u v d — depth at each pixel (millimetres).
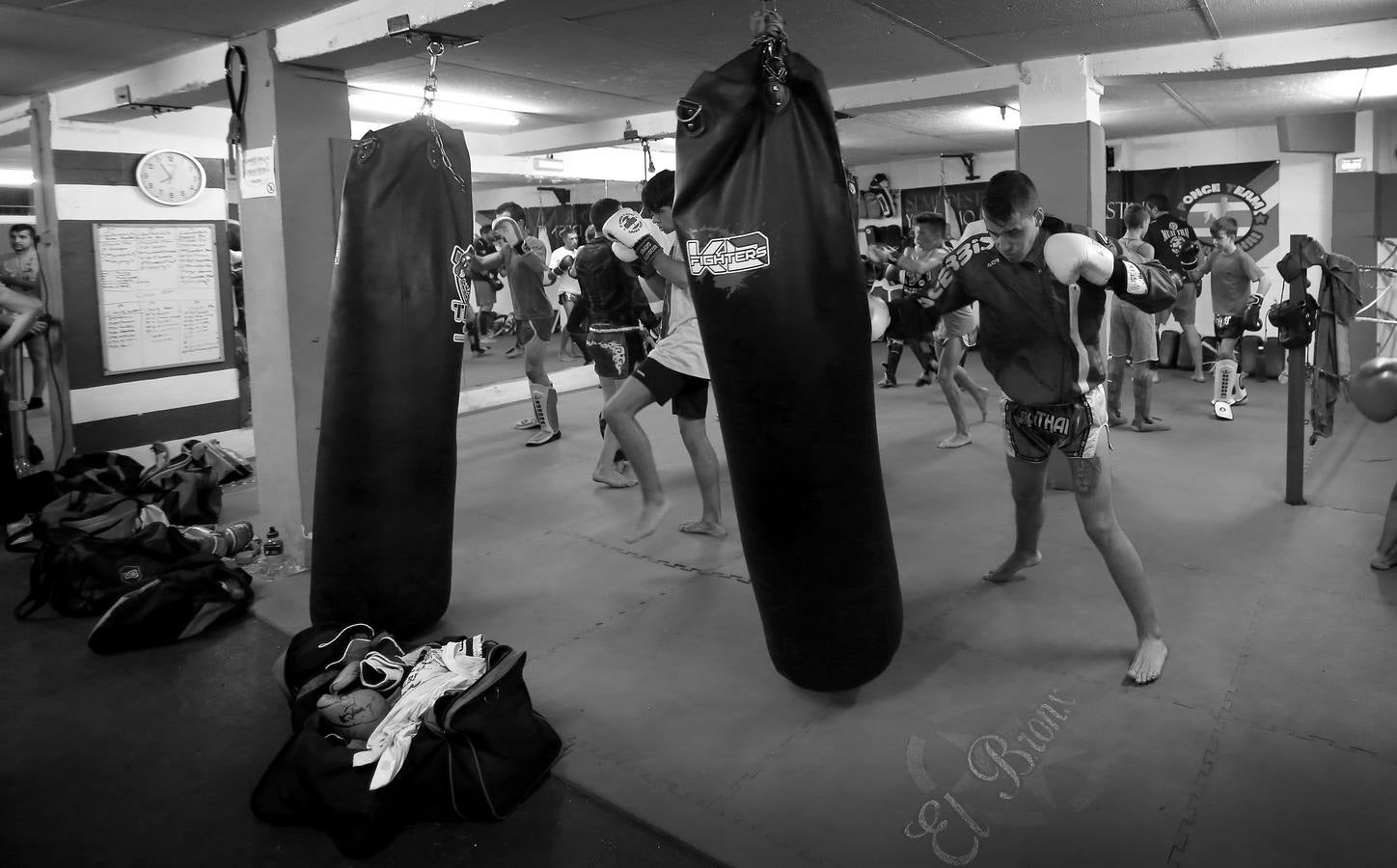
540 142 7801
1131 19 3934
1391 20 3979
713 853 2092
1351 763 2295
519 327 6680
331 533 3074
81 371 5566
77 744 2701
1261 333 8516
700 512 4727
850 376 2145
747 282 2076
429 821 2277
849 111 5824
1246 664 2830
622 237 3316
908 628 3215
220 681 3098
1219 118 7957
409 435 3018
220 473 5645
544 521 4734
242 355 7191
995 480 5090
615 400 3529
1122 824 2111
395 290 2957
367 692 2447
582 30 4148
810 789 2316
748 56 2066
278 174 3873
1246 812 2127
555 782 2428
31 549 4605
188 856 2176
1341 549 3795
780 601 2318
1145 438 6031
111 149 5570
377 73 5145
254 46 3877
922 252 5738
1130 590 2766
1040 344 2668
